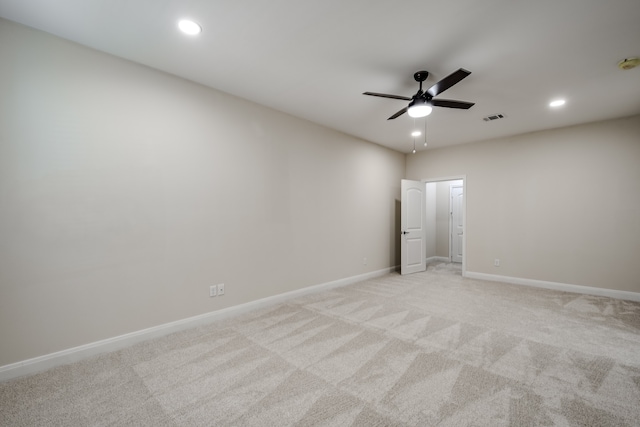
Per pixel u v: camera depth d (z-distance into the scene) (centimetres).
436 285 487
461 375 212
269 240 375
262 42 237
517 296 417
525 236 487
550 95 334
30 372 215
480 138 521
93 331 244
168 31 223
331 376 212
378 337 278
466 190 556
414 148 592
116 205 255
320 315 338
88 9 198
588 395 189
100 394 192
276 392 193
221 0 190
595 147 425
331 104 365
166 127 286
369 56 257
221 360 235
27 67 216
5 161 208
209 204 316
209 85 314
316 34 227
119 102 258
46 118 223
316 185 440
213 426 163
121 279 258
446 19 208
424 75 285
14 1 190
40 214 221
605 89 317
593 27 214
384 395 189
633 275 397
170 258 287
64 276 230
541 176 471
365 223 537
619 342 266
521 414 171
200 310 309
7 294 208
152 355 243
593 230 426
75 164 236
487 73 284
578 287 436
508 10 197
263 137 368
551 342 266
